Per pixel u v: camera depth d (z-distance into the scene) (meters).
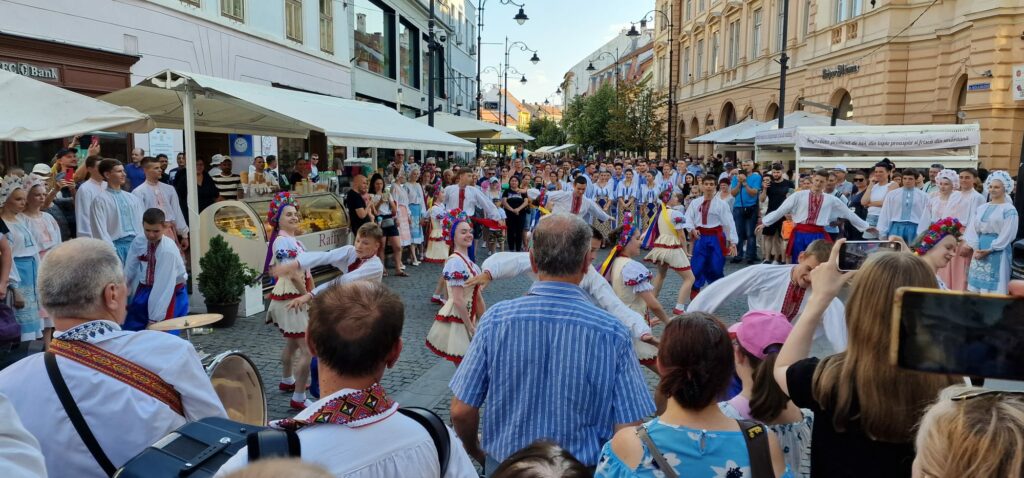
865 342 1.95
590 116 42.25
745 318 2.88
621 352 2.62
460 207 12.33
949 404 1.44
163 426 2.48
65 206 8.44
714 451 2.02
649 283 5.20
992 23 17.09
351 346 1.91
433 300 9.34
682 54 44.12
